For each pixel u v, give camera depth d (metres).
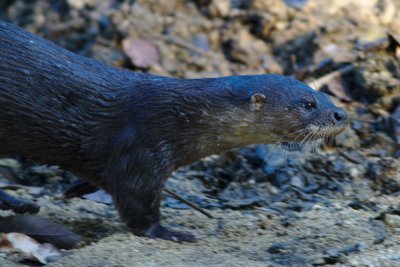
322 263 17.11
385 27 28.12
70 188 20.39
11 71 18.27
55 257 17.39
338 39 27.27
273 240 18.52
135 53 27.00
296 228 19.30
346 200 21.61
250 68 27.03
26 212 19.72
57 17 28.78
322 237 18.48
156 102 18.45
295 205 21.14
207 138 18.81
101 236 18.91
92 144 18.62
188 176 22.67
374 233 18.67
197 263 16.80
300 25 27.84
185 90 18.62
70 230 19.11
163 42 27.50
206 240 18.61
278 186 22.33
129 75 19.09
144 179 18.38
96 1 28.89
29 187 22.03
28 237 17.81
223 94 18.73
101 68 19.00
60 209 20.62
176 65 26.95
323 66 26.44
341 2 28.55
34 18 28.89
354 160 23.22
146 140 18.38
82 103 18.53
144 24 27.94
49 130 18.52
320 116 19.02
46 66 18.45
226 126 18.77
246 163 23.06
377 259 17.19
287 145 21.11
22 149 18.91
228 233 19.20
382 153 23.61
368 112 25.02
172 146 18.58
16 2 29.75
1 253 17.42
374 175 22.61
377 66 25.84
